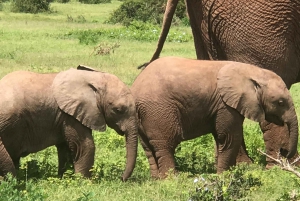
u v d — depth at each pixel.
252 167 12.62
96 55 28.95
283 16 13.14
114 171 11.84
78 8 66.44
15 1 59.38
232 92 11.73
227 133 11.88
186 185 10.97
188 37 37.03
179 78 11.65
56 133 11.23
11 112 10.70
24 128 10.93
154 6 48.12
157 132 11.64
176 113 11.63
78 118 11.11
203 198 9.86
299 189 10.58
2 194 9.42
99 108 11.24
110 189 10.75
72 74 11.22
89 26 44.75
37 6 58.25
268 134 12.93
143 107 11.66
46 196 9.60
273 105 11.91
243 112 11.83
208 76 11.77
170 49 31.73
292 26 13.23
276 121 12.18
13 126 10.76
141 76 11.88
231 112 11.82
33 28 42.19
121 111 11.19
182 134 11.79
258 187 10.85
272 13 13.14
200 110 11.74
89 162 11.36
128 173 11.25
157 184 11.12
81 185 10.94
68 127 11.17
